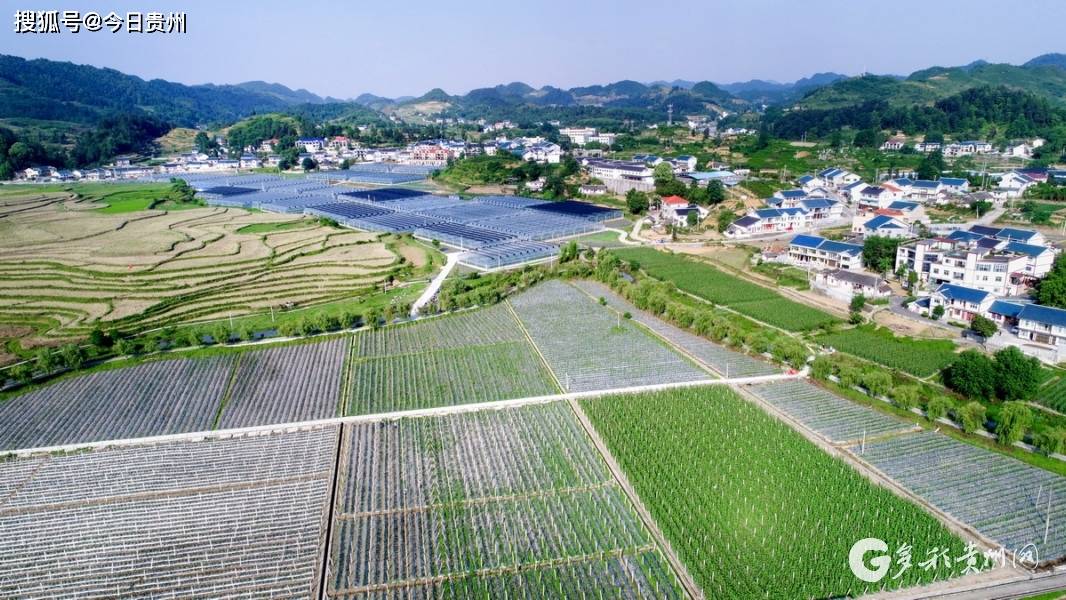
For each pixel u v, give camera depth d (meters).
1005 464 77.75
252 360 112.81
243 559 65.31
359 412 94.56
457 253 180.12
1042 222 180.62
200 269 159.25
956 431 84.88
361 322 129.00
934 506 70.44
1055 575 60.19
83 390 102.38
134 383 104.50
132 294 143.00
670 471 78.12
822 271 145.88
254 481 78.00
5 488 77.88
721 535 66.94
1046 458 78.12
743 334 113.69
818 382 100.81
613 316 133.38
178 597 60.78
